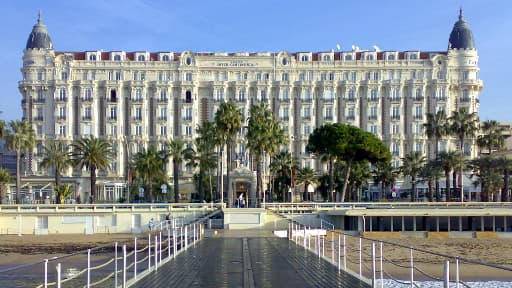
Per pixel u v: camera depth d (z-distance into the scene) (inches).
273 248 1761.8
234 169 5196.9
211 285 984.3
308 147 4178.2
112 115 5644.7
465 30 5841.5
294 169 5002.5
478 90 5816.9
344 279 1053.8
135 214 3304.6
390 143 5674.2
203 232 2527.1
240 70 5762.8
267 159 5467.5
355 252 2313.0
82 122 5605.3
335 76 5772.6
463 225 3358.8
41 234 3235.7
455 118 4453.7
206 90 5762.8
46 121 5639.8
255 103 5728.3
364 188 5546.3
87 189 5462.6
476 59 5812.0
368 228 3344.0
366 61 5748.0
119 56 5753.0
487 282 1617.9
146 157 4557.1
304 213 3336.6
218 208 3348.9
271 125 3983.8
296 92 5762.8
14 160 5816.9
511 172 4562.0
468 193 5132.9
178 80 5713.6
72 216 3282.5
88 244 2669.8
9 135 4060.0
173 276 1103.0
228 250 1691.7
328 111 5728.3
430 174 4537.4
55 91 5610.2
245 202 4131.4
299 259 1412.4
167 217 3257.9
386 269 1866.4
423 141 5649.6
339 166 4758.9
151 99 5713.6
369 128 5703.7
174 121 5728.3
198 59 5753.0
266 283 1006.4
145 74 5723.4
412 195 4953.3
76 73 5689.0
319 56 5836.6
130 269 1609.3
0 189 4419.3
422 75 5753.0
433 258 2246.6
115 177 5541.3
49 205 3312.0
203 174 4977.9
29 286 1390.3
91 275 1540.4
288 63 5767.7
